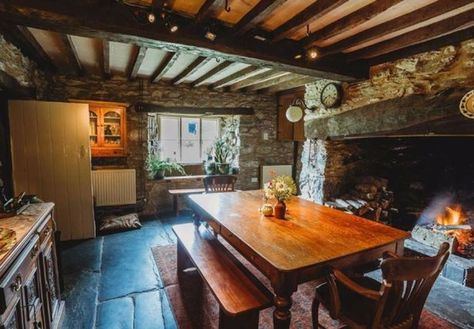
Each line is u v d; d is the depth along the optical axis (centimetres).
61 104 334
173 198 484
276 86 484
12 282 114
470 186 305
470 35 214
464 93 221
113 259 301
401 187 385
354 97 321
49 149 333
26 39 262
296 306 222
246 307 151
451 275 257
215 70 378
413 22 194
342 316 154
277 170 560
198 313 210
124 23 188
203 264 201
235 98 523
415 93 258
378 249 173
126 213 449
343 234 184
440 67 239
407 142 367
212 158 526
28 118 320
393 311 138
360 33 231
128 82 443
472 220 300
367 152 396
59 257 235
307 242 170
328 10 178
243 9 200
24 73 298
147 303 224
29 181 326
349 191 382
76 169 348
